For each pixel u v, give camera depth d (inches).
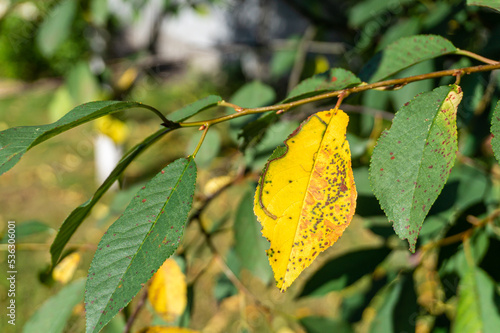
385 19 38.6
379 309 27.4
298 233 16.7
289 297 61.9
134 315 23.3
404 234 16.4
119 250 16.8
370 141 26.8
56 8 46.3
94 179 111.7
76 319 26.7
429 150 16.8
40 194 107.0
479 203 25.0
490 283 23.2
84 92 45.5
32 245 26.6
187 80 157.1
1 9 49.4
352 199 16.7
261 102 28.5
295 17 151.9
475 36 29.5
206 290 65.3
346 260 26.8
